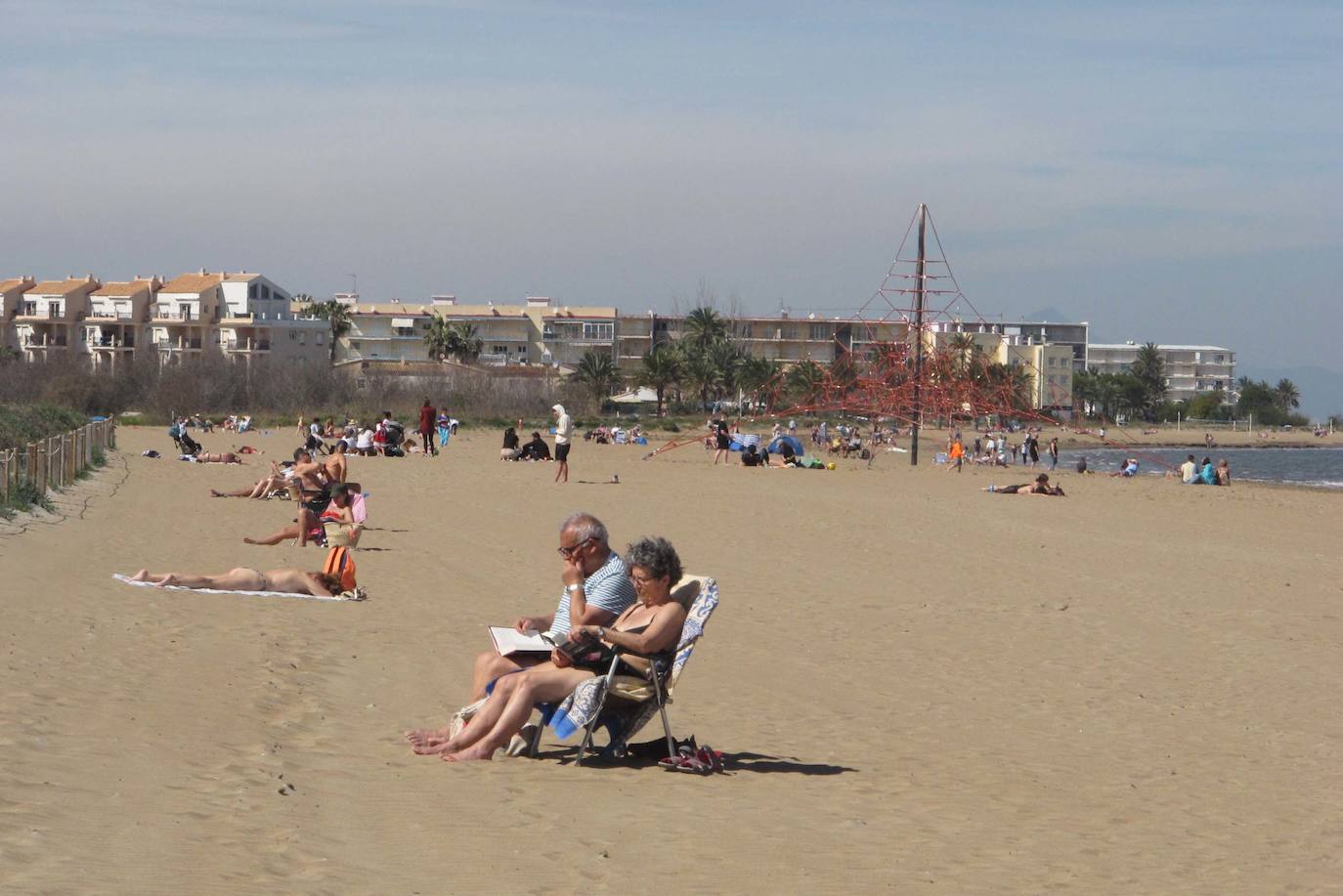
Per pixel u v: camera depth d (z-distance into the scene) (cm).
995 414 7850
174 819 579
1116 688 1126
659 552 773
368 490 3238
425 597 1465
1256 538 2786
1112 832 669
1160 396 18025
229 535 2044
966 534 2538
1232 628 1484
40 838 528
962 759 835
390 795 658
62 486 2655
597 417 9400
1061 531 2733
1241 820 714
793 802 695
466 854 557
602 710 770
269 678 953
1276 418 18700
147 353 9169
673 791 705
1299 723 1013
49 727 737
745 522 2653
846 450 6638
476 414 9019
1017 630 1409
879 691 1063
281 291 12144
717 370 12150
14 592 1262
